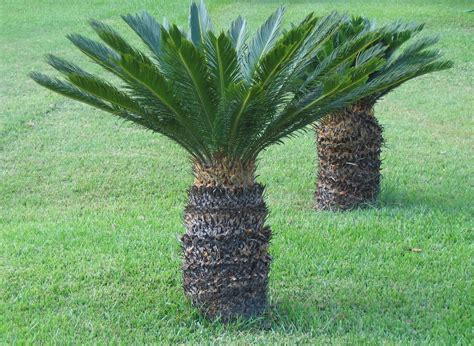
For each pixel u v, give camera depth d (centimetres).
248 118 507
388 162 1011
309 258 691
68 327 558
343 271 663
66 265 683
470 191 899
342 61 546
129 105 514
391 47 775
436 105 1321
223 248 542
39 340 540
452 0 2088
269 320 566
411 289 628
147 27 574
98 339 541
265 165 1006
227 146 522
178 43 469
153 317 576
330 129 820
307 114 539
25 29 1900
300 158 1036
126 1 2169
